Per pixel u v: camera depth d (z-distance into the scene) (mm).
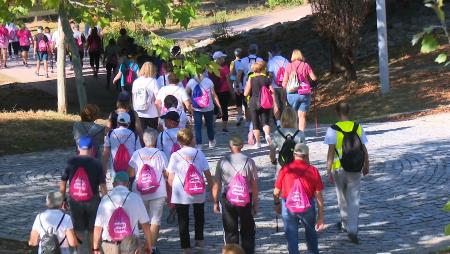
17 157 24453
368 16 45594
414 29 42812
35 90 41719
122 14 13141
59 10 15188
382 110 31734
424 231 15164
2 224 16641
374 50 41500
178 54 13922
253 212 13172
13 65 50688
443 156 21266
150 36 14312
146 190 13500
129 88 27484
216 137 27188
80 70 22625
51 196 11531
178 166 13812
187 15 13094
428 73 35656
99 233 11641
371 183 18891
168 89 18734
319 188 12766
